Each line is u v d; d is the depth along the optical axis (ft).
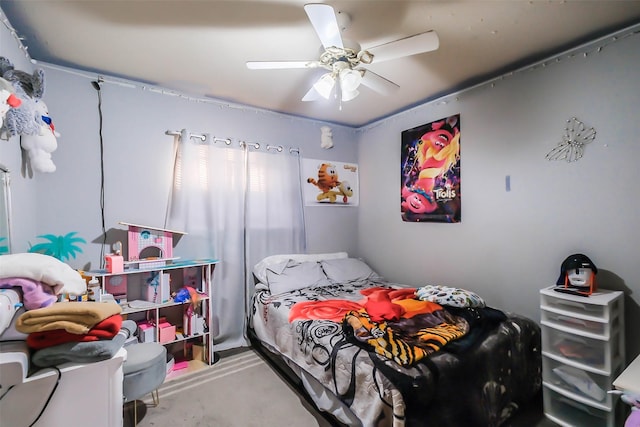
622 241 5.81
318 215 11.36
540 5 5.10
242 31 5.81
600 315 5.22
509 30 5.82
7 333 3.59
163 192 8.39
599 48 6.06
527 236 7.21
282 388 6.95
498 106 7.75
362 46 6.34
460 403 4.53
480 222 8.18
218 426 5.68
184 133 8.51
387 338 5.07
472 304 6.39
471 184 8.38
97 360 3.63
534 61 7.02
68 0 4.88
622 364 5.49
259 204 9.87
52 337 3.52
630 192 5.71
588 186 6.23
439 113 9.20
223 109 9.33
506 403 5.51
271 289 8.75
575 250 6.43
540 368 6.48
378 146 11.41
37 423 3.35
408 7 5.14
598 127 6.09
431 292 6.90
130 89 7.93
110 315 3.83
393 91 6.70
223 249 9.12
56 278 3.92
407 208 10.21
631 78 5.68
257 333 8.55
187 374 7.58
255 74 7.57
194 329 8.07
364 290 8.87
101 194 7.55
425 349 4.79
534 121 7.05
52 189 6.97
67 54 6.61
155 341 7.36
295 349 6.54
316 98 7.09
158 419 5.86
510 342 5.71
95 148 7.48
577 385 5.45
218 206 9.05
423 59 6.93
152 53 6.59
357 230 12.34
